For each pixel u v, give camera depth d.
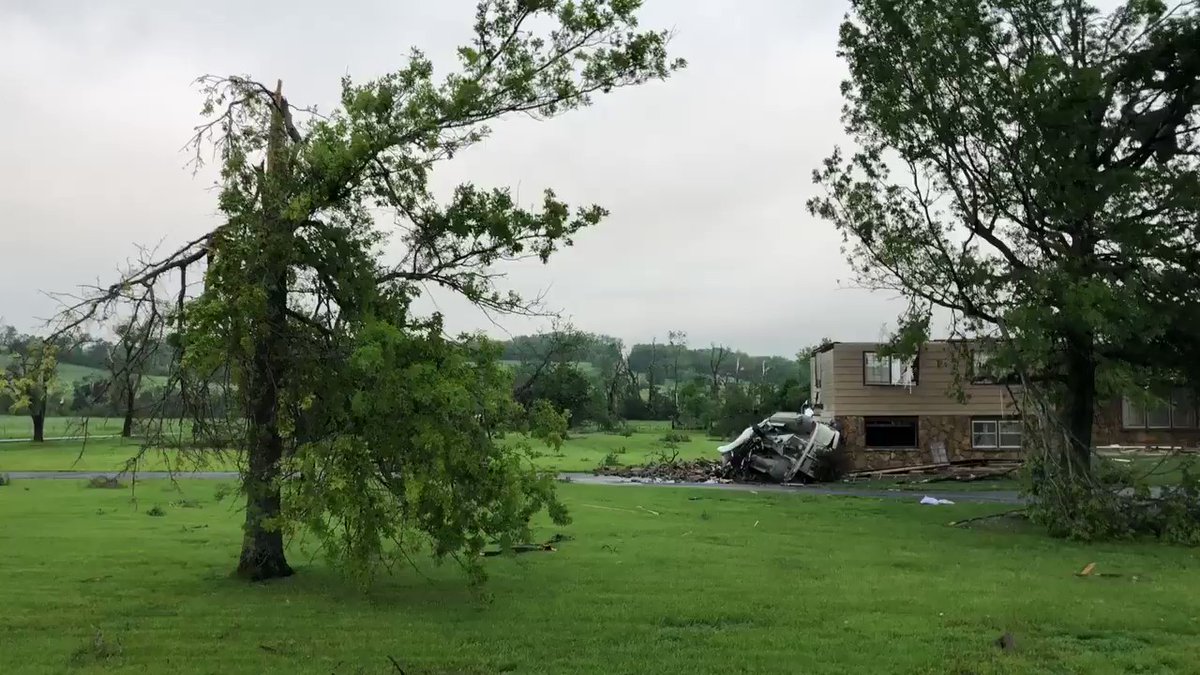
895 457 33.00
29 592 10.39
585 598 10.05
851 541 15.37
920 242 18.77
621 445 51.72
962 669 7.17
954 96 17.69
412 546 9.52
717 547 14.35
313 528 9.31
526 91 11.20
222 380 10.02
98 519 17.95
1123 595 10.32
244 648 7.88
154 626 8.72
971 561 13.12
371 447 9.30
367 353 9.02
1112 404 32.34
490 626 8.71
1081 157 16.56
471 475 9.52
